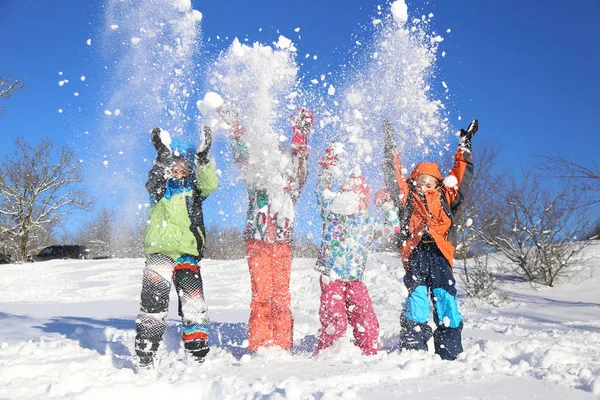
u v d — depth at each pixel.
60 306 8.57
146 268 3.40
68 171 20.47
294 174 3.86
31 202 30.00
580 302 9.06
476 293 9.64
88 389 2.63
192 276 3.55
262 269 3.84
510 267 11.76
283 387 2.60
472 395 2.51
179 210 3.49
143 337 3.27
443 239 3.86
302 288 10.48
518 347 3.75
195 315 3.48
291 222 3.87
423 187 4.00
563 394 2.52
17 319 6.16
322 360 3.46
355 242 3.80
